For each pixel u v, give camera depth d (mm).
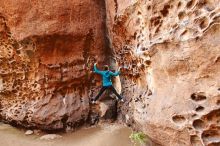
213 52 4238
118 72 6547
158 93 5039
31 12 6555
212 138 4301
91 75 7070
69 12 6742
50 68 6707
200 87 4383
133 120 6277
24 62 6734
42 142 6316
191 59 4473
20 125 6801
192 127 4383
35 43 6574
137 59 5816
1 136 6496
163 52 4926
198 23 4426
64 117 6719
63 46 6773
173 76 4762
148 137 5258
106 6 7098
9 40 6711
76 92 6969
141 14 5574
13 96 6914
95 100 6754
